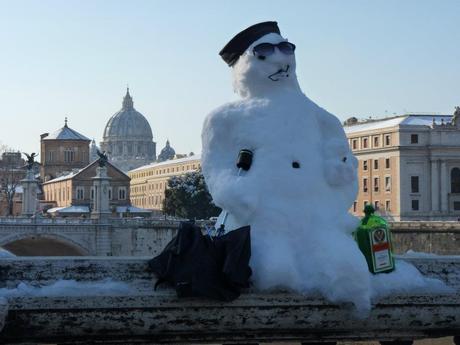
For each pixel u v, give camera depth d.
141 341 9.80
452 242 63.81
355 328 10.09
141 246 96.38
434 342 17.53
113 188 159.12
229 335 9.90
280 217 10.18
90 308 9.38
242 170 10.61
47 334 9.42
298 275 9.83
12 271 9.58
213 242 9.82
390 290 10.14
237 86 11.41
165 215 119.44
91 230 95.00
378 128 123.06
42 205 170.62
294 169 10.53
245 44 11.32
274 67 11.02
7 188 165.38
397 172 118.75
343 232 10.38
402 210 117.88
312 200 10.46
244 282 9.51
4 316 9.00
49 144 192.12
